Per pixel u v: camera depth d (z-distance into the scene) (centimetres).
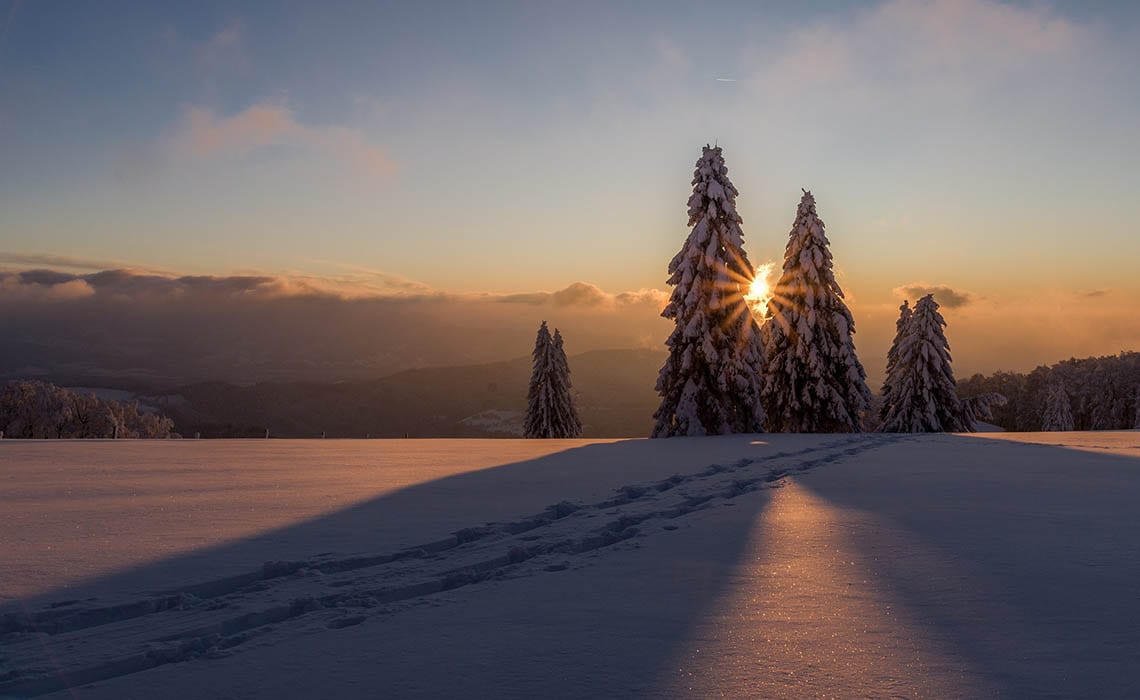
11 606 480
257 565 601
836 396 3647
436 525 793
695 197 3183
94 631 446
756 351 3206
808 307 3694
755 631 432
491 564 630
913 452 1836
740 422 3142
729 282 3078
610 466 1468
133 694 350
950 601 493
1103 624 439
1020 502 960
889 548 670
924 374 4122
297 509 909
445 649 407
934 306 4194
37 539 712
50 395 6844
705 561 622
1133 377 7838
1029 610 470
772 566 602
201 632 445
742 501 973
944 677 357
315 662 389
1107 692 336
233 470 1409
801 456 1712
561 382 5138
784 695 336
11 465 1465
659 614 470
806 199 3775
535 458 1705
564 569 603
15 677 366
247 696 346
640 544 693
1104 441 2283
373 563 631
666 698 335
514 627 445
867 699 331
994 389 9788
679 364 3192
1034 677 355
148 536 730
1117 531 750
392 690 350
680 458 1661
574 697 338
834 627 439
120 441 2344
